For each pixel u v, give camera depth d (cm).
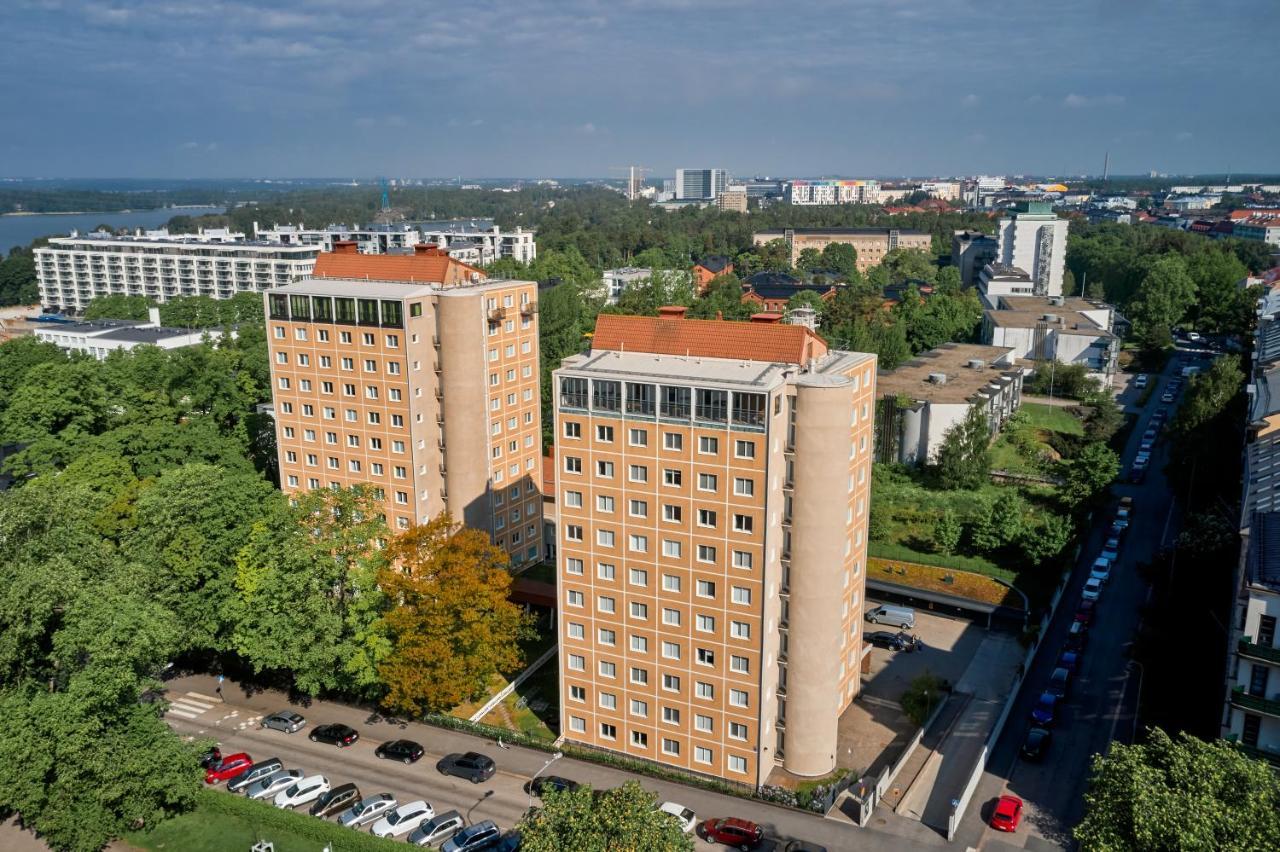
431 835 7650
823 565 7944
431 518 11900
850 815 7894
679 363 8350
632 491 8250
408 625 9081
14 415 13912
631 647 8588
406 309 11019
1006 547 12200
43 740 7175
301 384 12081
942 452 14388
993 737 8656
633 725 8750
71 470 12400
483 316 11519
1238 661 6756
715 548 7994
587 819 5897
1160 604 10550
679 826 6178
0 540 7969
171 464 13300
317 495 9631
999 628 11106
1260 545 7238
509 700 9900
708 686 8294
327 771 8725
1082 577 12125
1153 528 13562
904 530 13062
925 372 17475
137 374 16538
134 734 7794
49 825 7269
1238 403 13888
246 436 14912
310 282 12219
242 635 9556
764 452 7606
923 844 7481
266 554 9588
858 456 8806
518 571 12825
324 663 9219
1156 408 19238
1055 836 7512
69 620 7444
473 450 11712
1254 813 5266
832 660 8231
